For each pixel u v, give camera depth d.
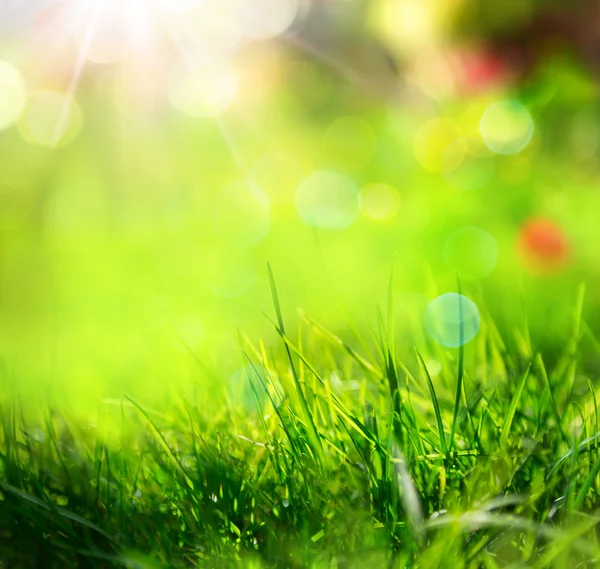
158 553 0.50
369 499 0.51
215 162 1.84
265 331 0.91
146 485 0.54
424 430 0.53
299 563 0.48
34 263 1.37
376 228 1.28
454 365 0.59
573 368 0.57
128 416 0.62
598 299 0.84
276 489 0.52
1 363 0.66
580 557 0.49
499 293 0.91
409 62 1.56
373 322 0.86
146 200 1.68
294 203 1.57
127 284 1.23
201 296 1.11
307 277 1.11
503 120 1.34
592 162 1.29
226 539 0.50
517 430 0.53
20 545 0.51
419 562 0.47
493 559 0.49
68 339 1.01
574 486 0.49
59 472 0.55
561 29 1.29
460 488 0.51
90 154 1.78
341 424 0.53
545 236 1.03
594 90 1.30
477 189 1.26
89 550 0.50
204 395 0.61
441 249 1.11
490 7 1.29
